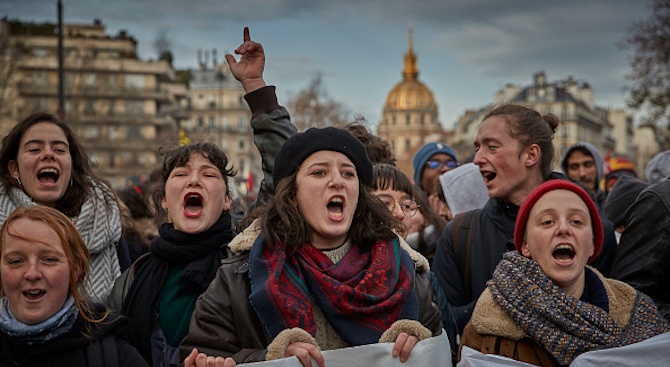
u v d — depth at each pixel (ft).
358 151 11.89
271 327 10.84
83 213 15.30
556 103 350.02
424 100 566.36
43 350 10.90
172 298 13.24
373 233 11.78
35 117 15.46
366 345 10.69
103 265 15.37
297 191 11.66
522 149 14.24
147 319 13.08
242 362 10.73
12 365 10.86
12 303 10.98
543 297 11.49
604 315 11.53
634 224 13.29
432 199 20.79
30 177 15.11
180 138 18.72
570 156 24.66
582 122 361.30
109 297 13.79
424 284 11.98
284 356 10.43
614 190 19.01
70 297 11.24
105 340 11.28
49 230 11.11
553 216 11.85
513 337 11.60
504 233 14.39
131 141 217.15
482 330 11.81
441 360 10.96
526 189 14.37
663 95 79.92
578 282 11.98
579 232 11.76
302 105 162.30
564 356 11.28
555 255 11.88
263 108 14.69
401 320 10.93
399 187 15.93
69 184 15.71
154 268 13.53
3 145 15.38
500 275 11.93
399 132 556.51
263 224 11.55
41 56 212.23
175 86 292.61
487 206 14.93
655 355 11.07
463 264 14.69
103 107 177.47
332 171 11.59
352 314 10.90
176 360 12.88
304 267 11.23
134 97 249.14
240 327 11.15
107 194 16.14
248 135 324.19
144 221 20.79
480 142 14.57
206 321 11.34
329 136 11.78
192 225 13.53
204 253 13.46
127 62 251.80
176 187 13.62
